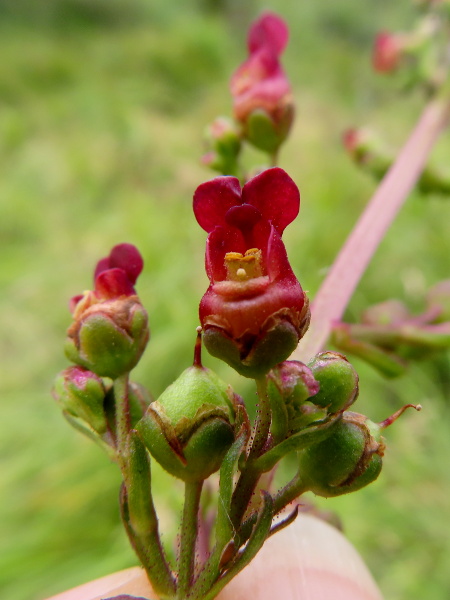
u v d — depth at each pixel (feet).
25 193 0.85
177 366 0.47
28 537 0.37
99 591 0.17
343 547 0.18
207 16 1.98
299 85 1.47
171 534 0.18
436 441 0.41
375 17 1.98
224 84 1.44
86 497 0.39
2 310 0.58
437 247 0.61
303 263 0.59
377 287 0.57
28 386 0.50
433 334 0.19
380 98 1.30
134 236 0.67
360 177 0.79
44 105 1.16
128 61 1.43
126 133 1.02
